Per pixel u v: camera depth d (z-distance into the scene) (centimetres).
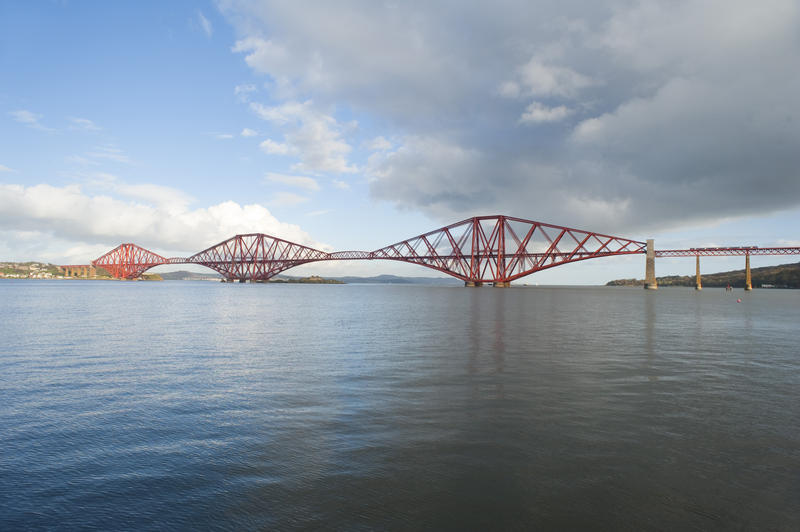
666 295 15238
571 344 2602
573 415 1210
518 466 886
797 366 1947
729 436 1056
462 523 691
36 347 2473
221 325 3731
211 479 841
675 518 707
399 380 1630
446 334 3089
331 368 1856
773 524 694
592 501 755
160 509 741
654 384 1578
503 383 1582
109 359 2094
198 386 1550
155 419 1191
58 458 943
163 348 2444
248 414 1228
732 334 3259
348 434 1066
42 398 1405
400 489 795
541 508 734
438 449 972
